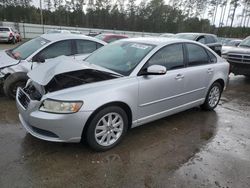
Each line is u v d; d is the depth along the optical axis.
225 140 4.46
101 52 4.95
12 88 5.86
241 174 3.48
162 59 4.49
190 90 5.02
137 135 4.47
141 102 4.12
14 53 6.39
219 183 3.28
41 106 3.52
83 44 6.88
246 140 4.52
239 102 6.84
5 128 4.51
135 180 3.26
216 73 5.57
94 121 3.62
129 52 4.54
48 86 3.71
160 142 4.26
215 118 5.48
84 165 3.51
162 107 4.53
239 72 9.27
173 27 66.81
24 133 4.34
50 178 3.21
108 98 3.65
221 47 13.30
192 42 5.20
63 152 3.79
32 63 6.03
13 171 3.30
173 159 3.77
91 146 3.72
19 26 37.28
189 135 4.58
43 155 3.69
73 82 3.79
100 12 65.31
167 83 4.45
